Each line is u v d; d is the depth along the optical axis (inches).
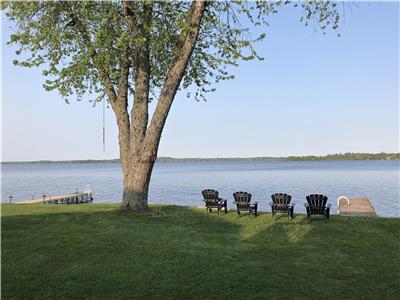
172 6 586.2
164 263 324.8
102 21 527.2
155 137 559.8
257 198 1412.4
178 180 2817.4
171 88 548.7
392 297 257.1
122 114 595.8
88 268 309.7
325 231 455.8
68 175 4690.0
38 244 383.2
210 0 533.6
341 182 2315.5
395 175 3097.9
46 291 262.2
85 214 557.3
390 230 459.2
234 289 266.8
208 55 654.5
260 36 589.0
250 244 400.2
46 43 555.5
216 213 588.1
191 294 257.8
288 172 4111.7
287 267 319.3
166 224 494.3
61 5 561.6
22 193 2020.2
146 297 252.8
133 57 585.3
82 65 504.4
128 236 422.3
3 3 537.3
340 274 302.7
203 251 366.3
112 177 3981.3
